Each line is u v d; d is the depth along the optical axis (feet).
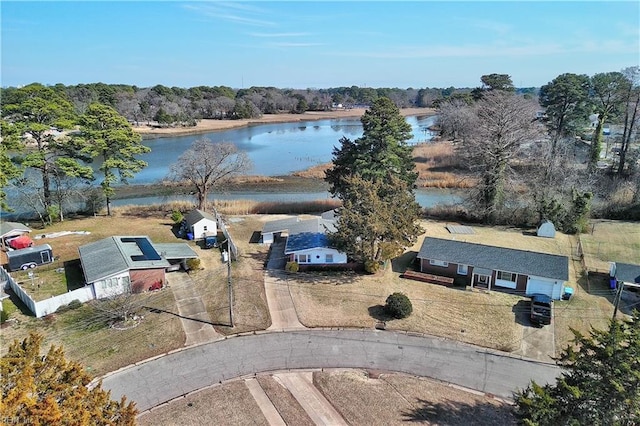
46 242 137.39
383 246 110.32
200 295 106.11
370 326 93.86
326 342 88.33
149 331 90.89
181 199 197.88
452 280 112.37
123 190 211.82
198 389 74.54
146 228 153.58
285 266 120.67
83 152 153.58
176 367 80.18
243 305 101.45
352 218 109.60
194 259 119.44
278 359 82.79
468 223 165.07
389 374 79.00
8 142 141.79
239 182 233.14
